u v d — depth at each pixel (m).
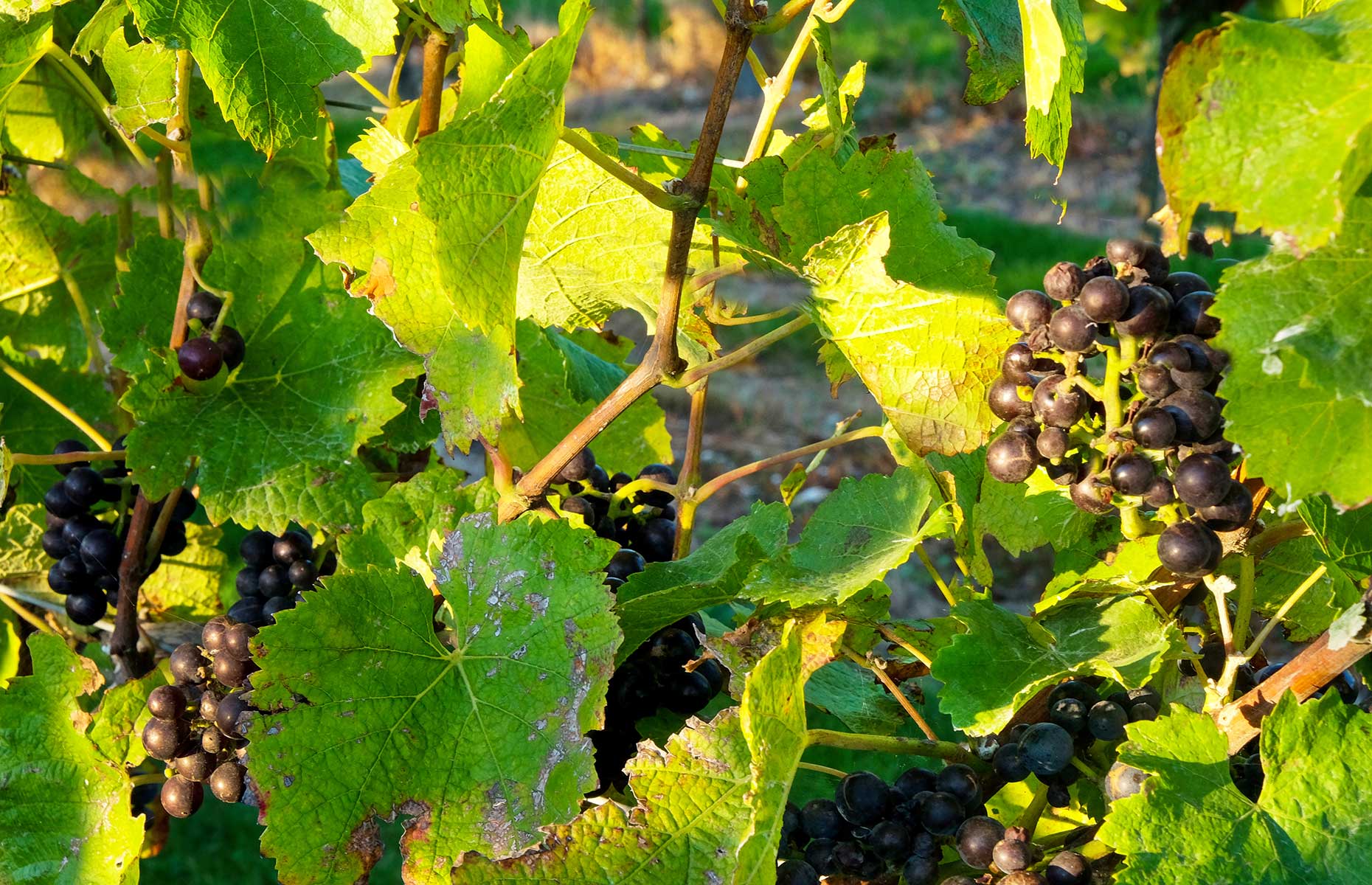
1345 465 0.50
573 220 0.69
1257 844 0.54
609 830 0.57
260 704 0.59
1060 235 3.51
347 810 0.60
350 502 0.71
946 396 0.63
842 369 0.72
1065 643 0.59
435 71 0.68
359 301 0.73
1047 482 0.67
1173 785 0.54
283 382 0.74
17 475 0.87
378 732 0.60
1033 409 0.56
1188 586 0.60
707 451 2.75
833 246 0.61
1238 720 0.57
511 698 0.61
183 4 0.59
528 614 0.61
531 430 0.83
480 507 0.66
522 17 4.83
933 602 2.11
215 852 1.55
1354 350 0.48
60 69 0.81
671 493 0.70
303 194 0.74
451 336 0.63
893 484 0.65
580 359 0.82
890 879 0.60
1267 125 0.46
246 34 0.60
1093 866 0.58
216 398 0.73
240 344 0.73
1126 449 0.54
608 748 0.65
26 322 0.87
